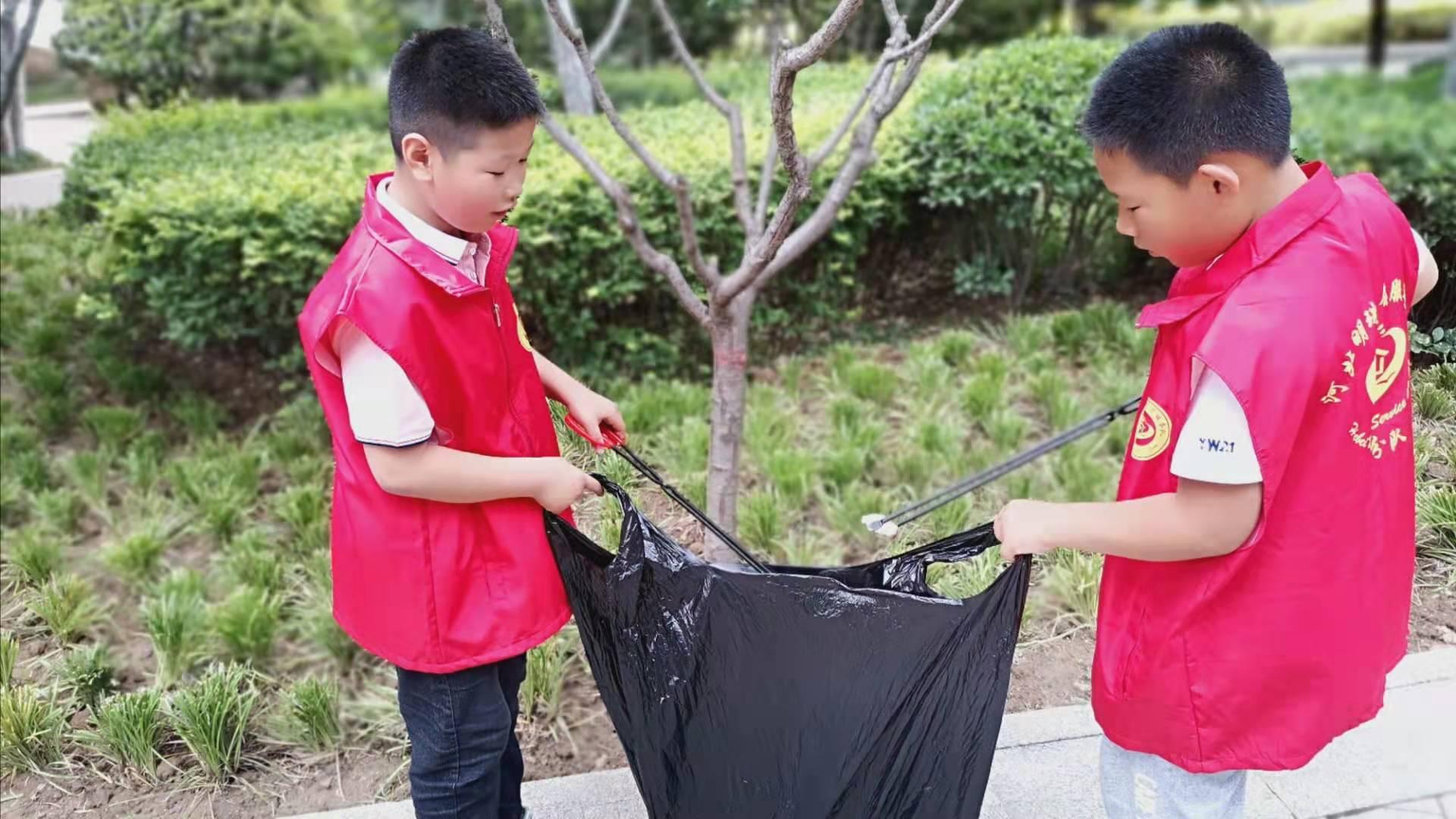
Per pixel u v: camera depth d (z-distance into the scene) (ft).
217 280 13.76
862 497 11.11
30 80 26.00
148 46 28.89
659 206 14.11
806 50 5.62
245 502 12.74
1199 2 43.70
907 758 5.23
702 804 5.65
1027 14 38.88
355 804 7.80
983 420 12.95
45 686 9.05
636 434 11.70
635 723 5.66
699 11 33.40
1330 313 4.09
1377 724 7.00
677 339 14.82
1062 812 6.61
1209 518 4.20
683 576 5.31
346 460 5.24
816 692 5.24
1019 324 14.93
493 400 5.26
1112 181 4.42
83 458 13.14
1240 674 4.51
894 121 15.58
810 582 5.11
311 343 4.98
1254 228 4.20
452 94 4.63
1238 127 4.05
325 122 25.27
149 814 7.66
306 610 10.75
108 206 14.21
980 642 4.96
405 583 5.22
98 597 11.17
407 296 4.80
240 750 8.16
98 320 15.23
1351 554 4.43
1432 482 7.84
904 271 16.53
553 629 5.48
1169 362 4.46
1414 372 7.14
